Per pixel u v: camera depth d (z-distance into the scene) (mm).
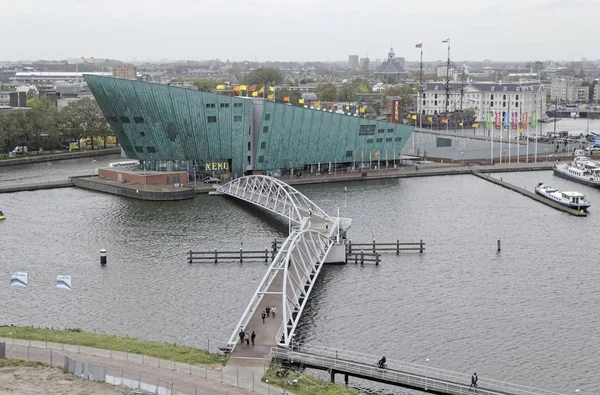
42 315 141125
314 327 135875
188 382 102188
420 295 154750
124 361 109188
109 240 197125
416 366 119250
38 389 98000
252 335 118125
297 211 197125
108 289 156750
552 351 126500
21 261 177375
